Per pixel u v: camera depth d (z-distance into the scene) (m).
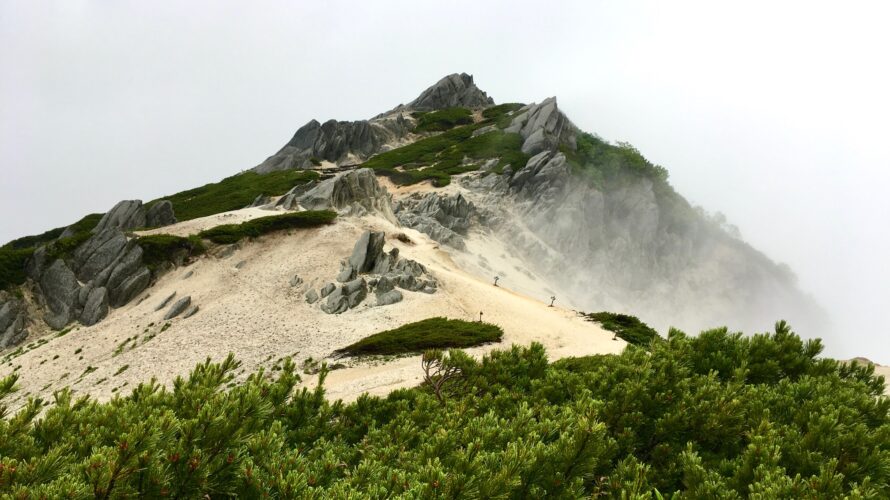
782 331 14.55
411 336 36.62
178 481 5.72
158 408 7.62
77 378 37.47
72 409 7.41
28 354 42.97
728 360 13.43
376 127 148.75
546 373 14.07
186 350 38.72
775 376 13.30
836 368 13.57
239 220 66.69
